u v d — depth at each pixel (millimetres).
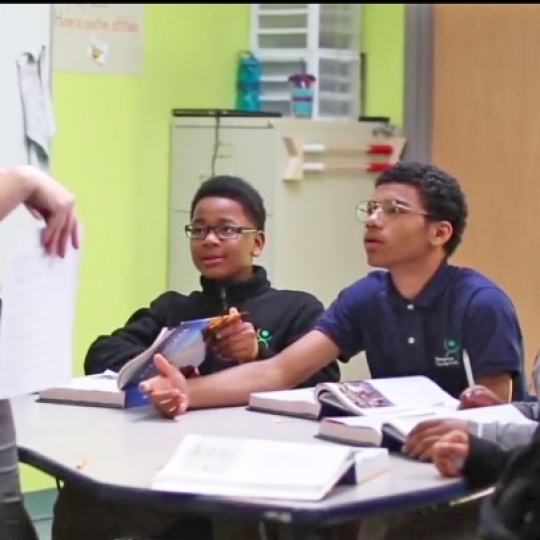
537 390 2939
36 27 5117
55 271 2613
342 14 6527
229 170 5996
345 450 2555
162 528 3221
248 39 6496
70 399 3432
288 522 2309
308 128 5984
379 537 2861
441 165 6402
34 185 2633
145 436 2980
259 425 3105
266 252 5906
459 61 6301
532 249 6039
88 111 5816
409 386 3254
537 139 6004
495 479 2609
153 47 6070
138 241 6078
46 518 5402
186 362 3402
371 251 3410
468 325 3311
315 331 3541
